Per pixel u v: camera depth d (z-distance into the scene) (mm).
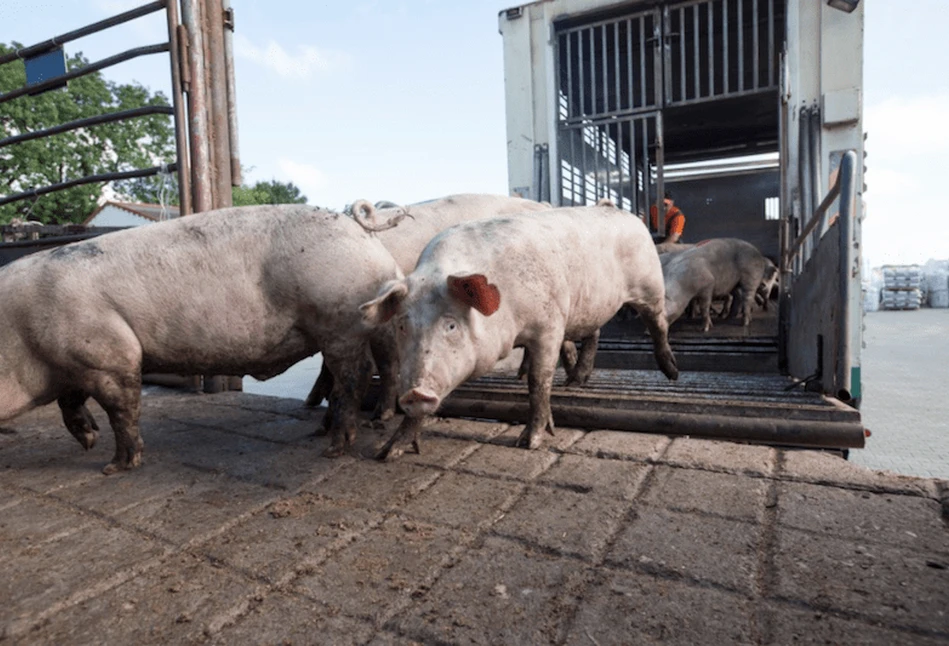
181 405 5270
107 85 34375
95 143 32750
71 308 3340
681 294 7883
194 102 5625
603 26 8875
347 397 3672
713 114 10891
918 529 2418
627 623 1860
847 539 2344
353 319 3574
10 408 3453
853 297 6176
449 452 3621
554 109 8898
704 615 1890
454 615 1930
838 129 6918
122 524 2744
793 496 2773
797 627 1812
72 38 6223
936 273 32469
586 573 2168
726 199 12562
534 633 1828
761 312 8914
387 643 1814
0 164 29328
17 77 29234
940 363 12625
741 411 3738
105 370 3420
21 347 3393
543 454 3518
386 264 3729
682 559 2230
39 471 3566
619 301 4562
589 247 4102
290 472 3369
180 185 5691
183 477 3371
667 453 3406
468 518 2664
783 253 6953
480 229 3615
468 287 3057
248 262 3551
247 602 2062
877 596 1951
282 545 2463
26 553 2471
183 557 2400
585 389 4930
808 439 3553
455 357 3191
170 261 3494
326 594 2086
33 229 8945
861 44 6809
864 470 3066
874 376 11172
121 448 3533
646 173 8969
